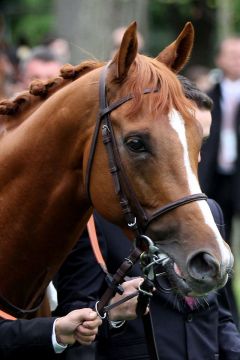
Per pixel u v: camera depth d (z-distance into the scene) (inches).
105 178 277.9
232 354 318.3
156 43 1213.7
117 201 276.4
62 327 274.7
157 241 270.4
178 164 268.4
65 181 286.5
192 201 266.7
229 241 611.5
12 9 1157.7
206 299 306.0
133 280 286.7
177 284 265.9
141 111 272.7
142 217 272.1
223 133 605.3
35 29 1106.7
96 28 715.4
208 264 260.1
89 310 273.7
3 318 287.4
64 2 741.3
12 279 292.8
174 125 270.8
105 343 307.3
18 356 288.7
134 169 272.1
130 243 310.8
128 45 277.9
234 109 607.2
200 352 308.0
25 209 289.4
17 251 291.3
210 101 335.3
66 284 308.3
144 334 305.9
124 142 273.4
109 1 716.0
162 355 305.4
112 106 277.4
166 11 1215.6
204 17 1189.1
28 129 291.0
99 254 303.6
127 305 285.9
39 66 534.0
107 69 285.1
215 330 313.7
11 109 300.2
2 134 301.0
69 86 289.4
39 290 296.2
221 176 605.3
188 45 293.7
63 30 742.5
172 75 280.1
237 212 602.9
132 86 276.7
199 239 263.1
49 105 289.4
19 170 290.4
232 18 1136.2
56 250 291.3
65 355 316.2
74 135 284.7
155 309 307.9
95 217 310.3
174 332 307.3
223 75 621.6
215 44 1185.4
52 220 288.0
